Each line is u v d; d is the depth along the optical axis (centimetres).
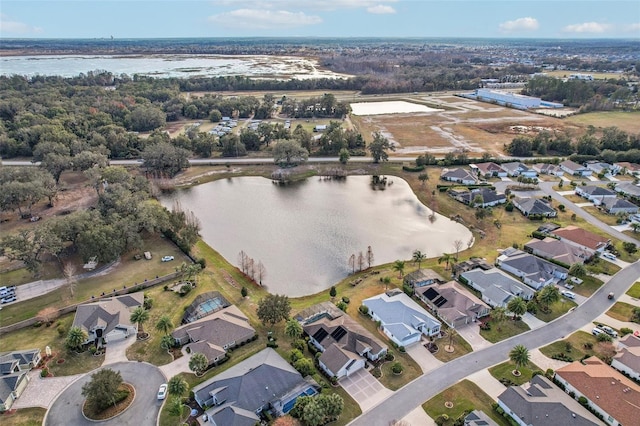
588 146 17738
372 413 6047
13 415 6044
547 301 8119
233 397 6125
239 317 7938
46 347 7344
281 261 10475
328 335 7400
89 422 5938
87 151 15688
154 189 14212
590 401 6038
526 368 6838
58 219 10150
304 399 5938
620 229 11606
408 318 7831
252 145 19188
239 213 13262
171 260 10344
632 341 7138
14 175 12912
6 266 10044
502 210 12962
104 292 8981
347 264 10331
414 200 14150
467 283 9206
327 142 18500
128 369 6912
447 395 6356
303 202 14138
